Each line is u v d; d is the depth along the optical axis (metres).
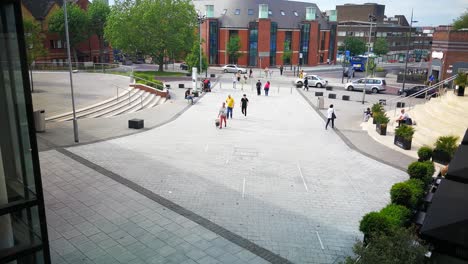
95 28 60.91
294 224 10.36
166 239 9.34
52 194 11.52
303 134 21.17
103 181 12.64
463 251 6.67
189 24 57.47
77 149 15.89
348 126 23.94
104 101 26.53
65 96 27.72
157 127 21.31
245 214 10.82
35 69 42.91
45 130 18.67
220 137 19.56
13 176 6.29
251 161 15.60
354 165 15.62
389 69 78.38
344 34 112.94
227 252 8.91
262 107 30.30
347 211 11.27
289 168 14.94
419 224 9.70
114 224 9.95
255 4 76.38
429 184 12.67
